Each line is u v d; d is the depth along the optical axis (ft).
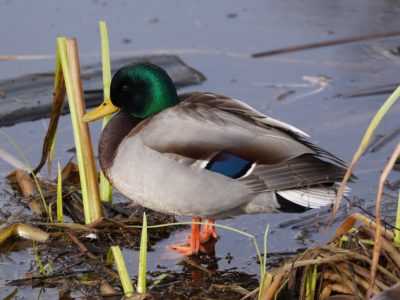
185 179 29.55
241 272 30.63
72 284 29.48
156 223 34.27
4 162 39.83
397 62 50.08
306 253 27.02
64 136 42.70
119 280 29.94
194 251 32.09
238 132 29.68
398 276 26.25
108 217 34.78
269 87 47.70
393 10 57.16
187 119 30.04
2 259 31.53
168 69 48.65
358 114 44.09
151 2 59.21
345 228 28.19
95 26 54.60
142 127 30.58
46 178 38.29
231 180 29.55
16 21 54.95
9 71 48.88
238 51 51.85
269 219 34.78
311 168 29.12
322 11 57.72
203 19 56.44
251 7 58.75
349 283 26.45
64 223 32.73
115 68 48.21
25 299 28.76
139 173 30.04
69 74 32.53
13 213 35.12
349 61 50.42
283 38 53.62
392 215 33.81
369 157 39.55
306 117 44.06
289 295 26.96
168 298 28.68
